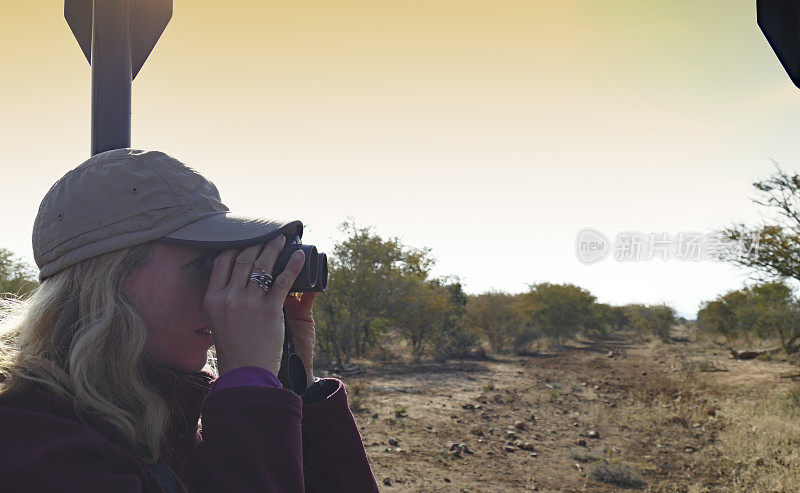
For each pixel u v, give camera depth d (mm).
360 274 17875
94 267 798
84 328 783
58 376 761
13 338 855
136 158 843
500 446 8633
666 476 7449
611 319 63812
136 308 814
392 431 8852
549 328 37938
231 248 853
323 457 1105
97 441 716
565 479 7188
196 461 807
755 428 9734
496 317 29641
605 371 21172
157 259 825
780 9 1007
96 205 806
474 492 6340
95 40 1211
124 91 1215
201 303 865
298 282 921
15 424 684
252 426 788
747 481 6910
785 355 23734
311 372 1213
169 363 865
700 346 34344
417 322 21031
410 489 6234
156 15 1348
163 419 812
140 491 729
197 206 868
